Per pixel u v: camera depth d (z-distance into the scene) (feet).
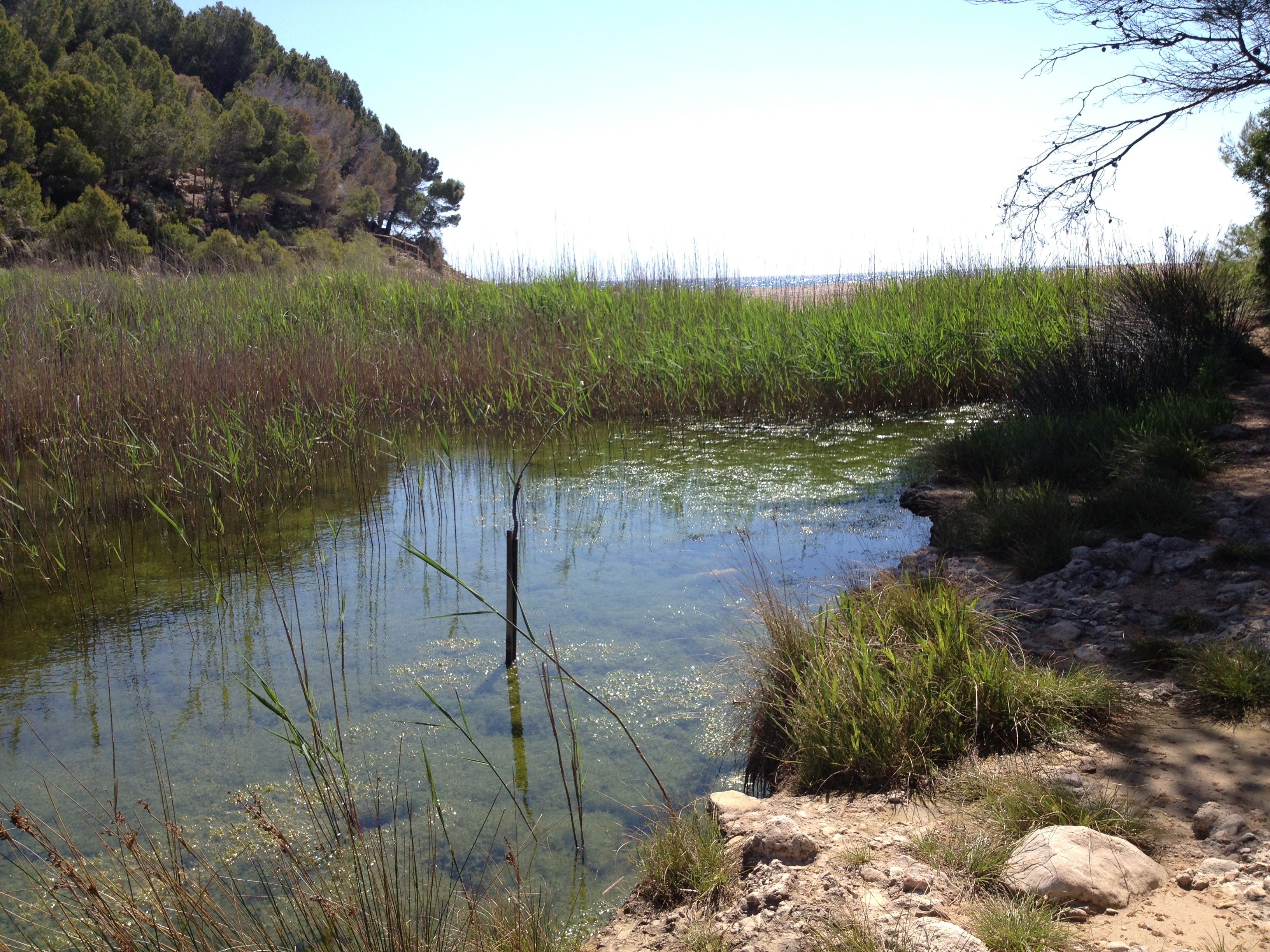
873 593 14.96
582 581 19.44
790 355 37.78
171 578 20.07
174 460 24.64
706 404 37.63
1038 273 43.78
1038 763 10.74
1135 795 9.82
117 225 74.02
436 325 42.93
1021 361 34.45
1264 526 17.87
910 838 9.37
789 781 11.56
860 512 23.48
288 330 39.11
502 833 10.90
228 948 8.21
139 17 127.54
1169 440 22.91
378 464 30.07
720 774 12.20
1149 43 27.45
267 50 140.77
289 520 24.14
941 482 25.21
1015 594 16.46
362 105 161.89
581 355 39.22
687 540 21.86
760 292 49.01
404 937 8.32
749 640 15.38
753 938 8.11
